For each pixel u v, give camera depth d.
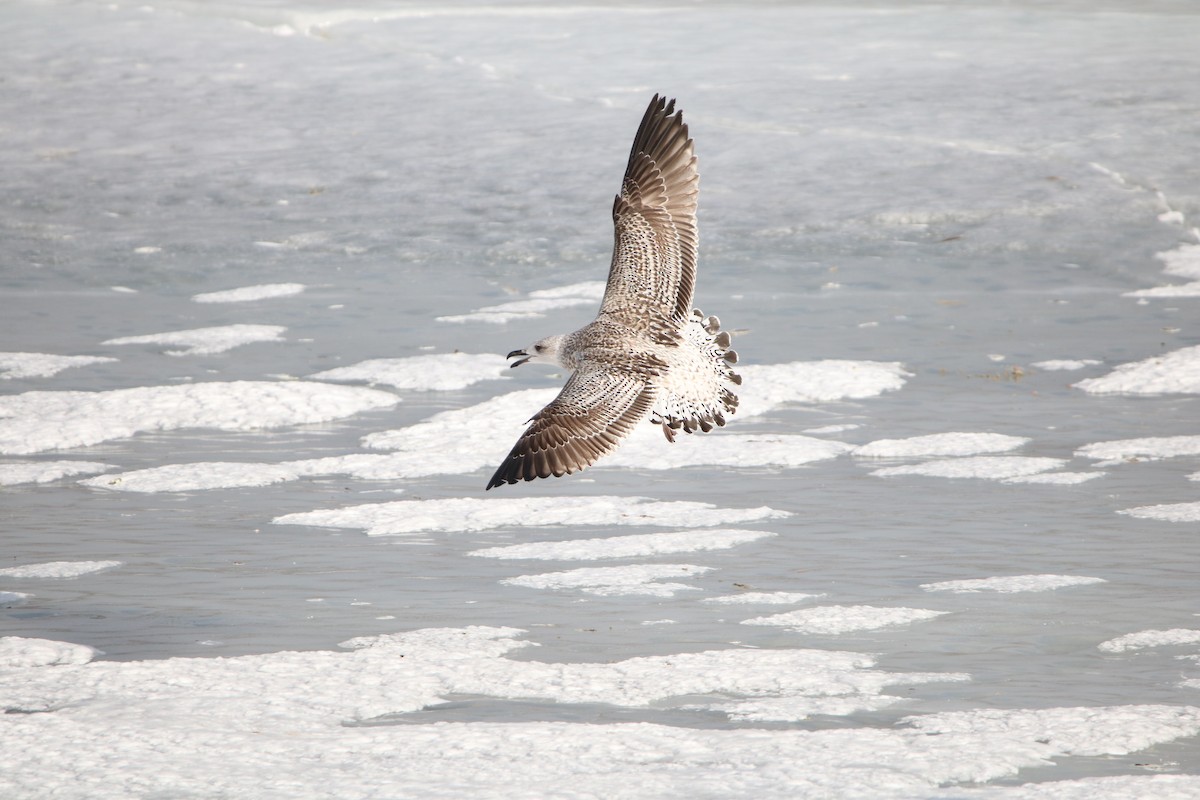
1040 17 47.28
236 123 38.16
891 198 30.61
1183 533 12.14
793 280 25.62
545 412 6.52
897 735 7.97
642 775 7.46
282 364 20.11
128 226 30.59
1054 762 7.63
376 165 34.50
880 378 18.52
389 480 14.54
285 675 9.07
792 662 9.20
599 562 11.70
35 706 8.61
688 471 14.71
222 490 14.16
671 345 6.96
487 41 45.28
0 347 21.11
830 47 43.72
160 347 21.19
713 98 38.59
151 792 7.34
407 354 20.69
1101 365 19.45
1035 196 30.38
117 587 11.11
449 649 9.56
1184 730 8.02
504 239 29.02
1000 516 12.82
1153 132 34.41
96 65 43.28
